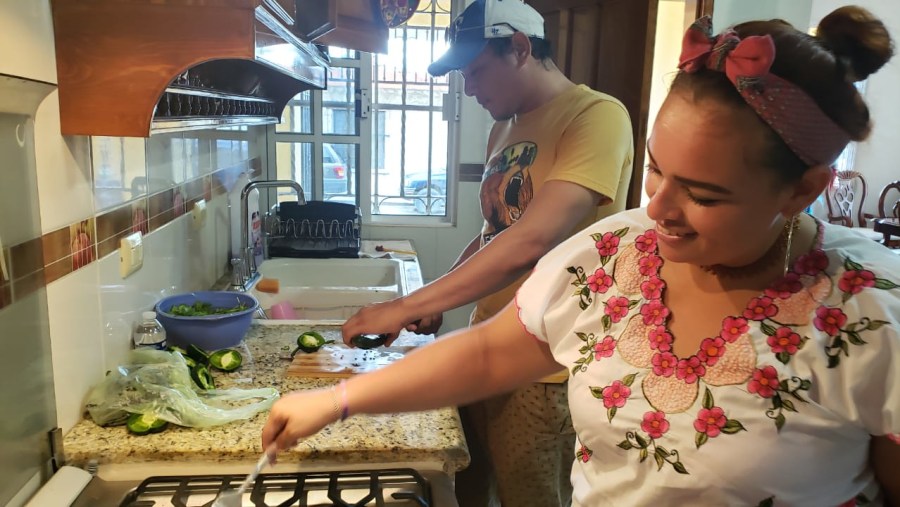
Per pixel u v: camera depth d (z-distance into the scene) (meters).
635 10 1.68
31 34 0.92
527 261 1.22
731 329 0.72
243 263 2.18
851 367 0.65
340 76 3.01
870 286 0.67
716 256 0.68
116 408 1.11
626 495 0.77
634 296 0.81
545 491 1.42
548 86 1.41
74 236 1.09
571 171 1.25
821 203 6.80
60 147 1.03
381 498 0.99
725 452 0.69
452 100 3.08
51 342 1.02
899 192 7.17
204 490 1.01
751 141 0.60
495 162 1.49
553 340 0.88
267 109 2.17
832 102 0.60
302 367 1.39
